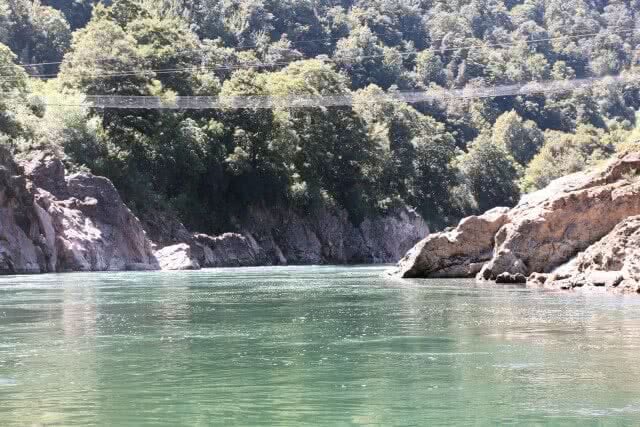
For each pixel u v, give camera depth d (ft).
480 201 646.74
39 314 116.57
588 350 78.64
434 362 73.56
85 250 297.33
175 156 416.26
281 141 474.49
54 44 611.88
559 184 196.54
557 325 97.09
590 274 157.48
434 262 204.64
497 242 188.75
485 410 56.08
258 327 98.89
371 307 122.83
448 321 103.04
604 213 172.86
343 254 501.56
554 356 75.61
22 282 207.62
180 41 491.72
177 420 54.08
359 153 528.63
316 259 479.41
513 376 66.95
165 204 388.98
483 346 81.87
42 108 382.42
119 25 474.90
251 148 462.60
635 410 55.72
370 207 529.45
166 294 157.07
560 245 176.04
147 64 440.45
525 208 193.06
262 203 463.42
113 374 69.15
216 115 465.06
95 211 312.29
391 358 75.92
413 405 57.72
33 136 343.05
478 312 113.09
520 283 176.14
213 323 103.50
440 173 605.73
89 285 192.34
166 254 335.26
